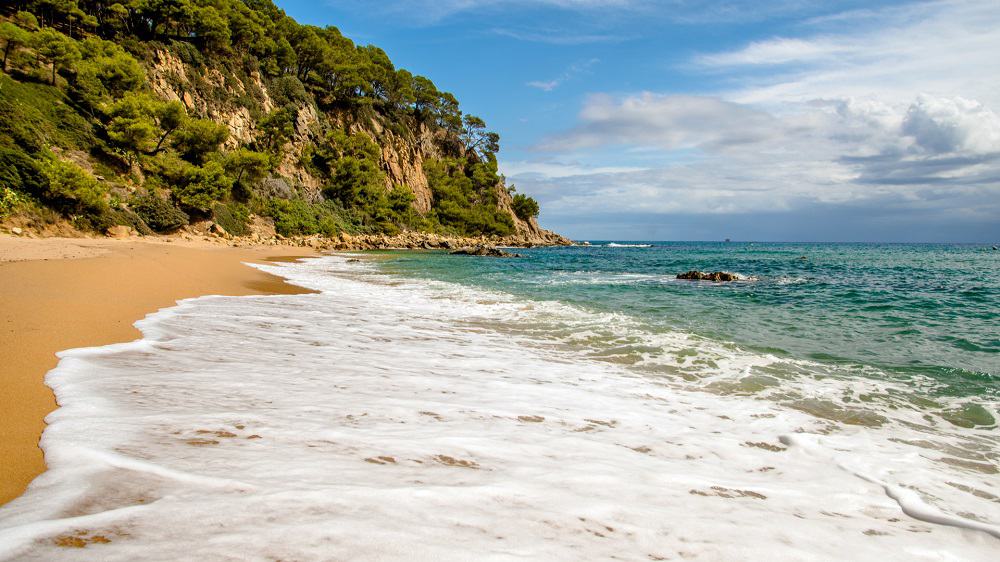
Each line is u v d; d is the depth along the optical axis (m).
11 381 4.11
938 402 5.54
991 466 3.81
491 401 4.72
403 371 5.78
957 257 54.75
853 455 3.88
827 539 2.44
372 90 91.25
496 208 111.31
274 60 71.94
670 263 40.53
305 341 7.32
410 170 93.06
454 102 112.94
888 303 14.62
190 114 54.56
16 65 41.19
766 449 3.93
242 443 3.05
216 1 63.84
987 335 9.66
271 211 58.41
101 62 45.44
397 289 17.33
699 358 7.48
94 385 4.17
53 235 32.12
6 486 2.31
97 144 41.75
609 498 2.67
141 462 2.63
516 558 1.93
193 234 45.12
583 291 17.45
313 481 2.53
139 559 1.72
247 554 1.79
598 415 4.54
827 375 6.64
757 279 23.80
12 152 31.70
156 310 9.01
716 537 2.33
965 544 2.50
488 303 13.62
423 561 1.83
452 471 2.86
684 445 3.88
